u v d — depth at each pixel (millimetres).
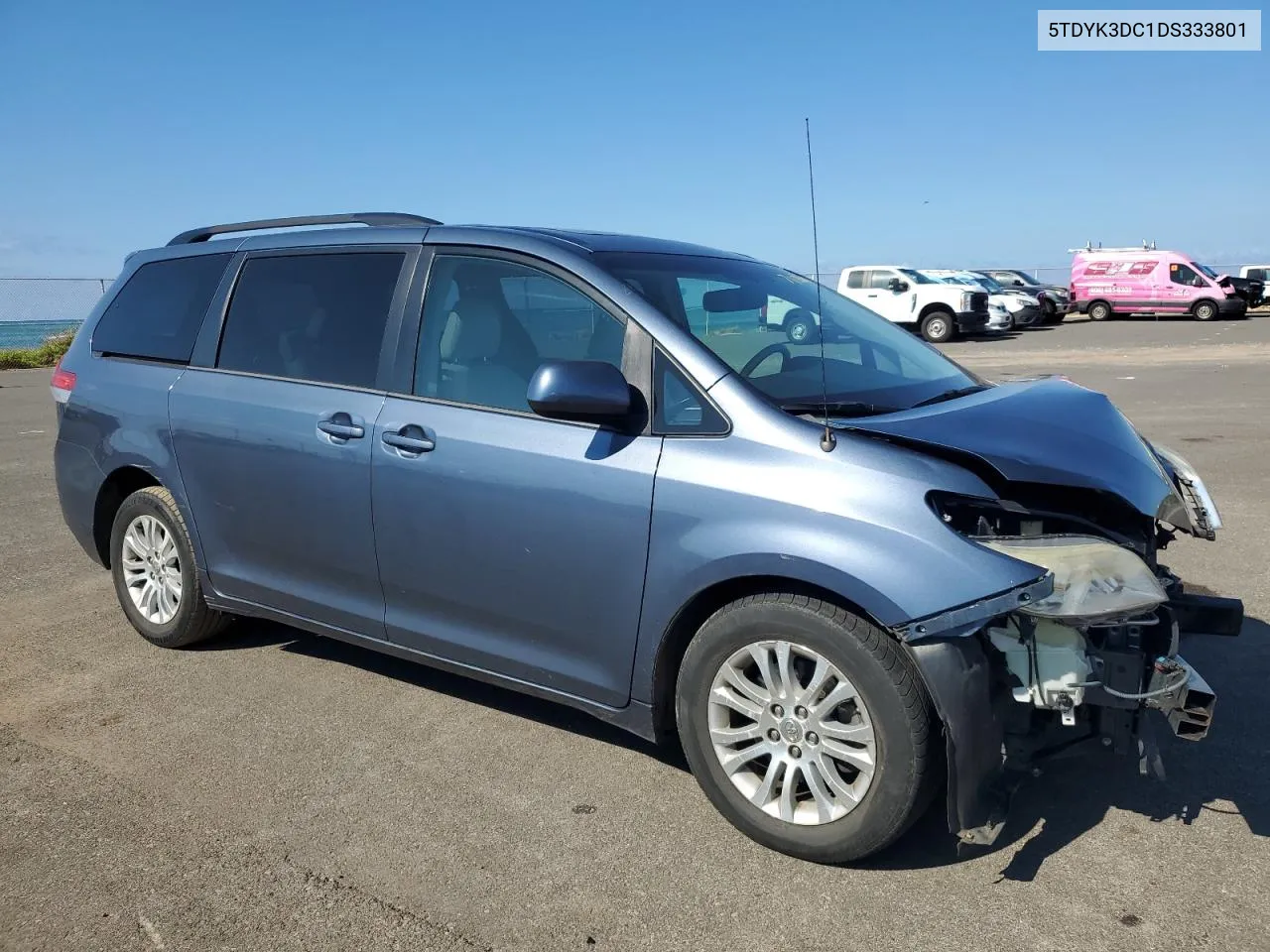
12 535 7086
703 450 3062
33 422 13695
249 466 4145
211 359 4402
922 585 2678
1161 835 3070
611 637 3262
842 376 3500
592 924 2705
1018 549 2781
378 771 3572
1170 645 2812
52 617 5293
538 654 3473
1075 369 17859
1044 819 3176
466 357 3631
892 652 2760
